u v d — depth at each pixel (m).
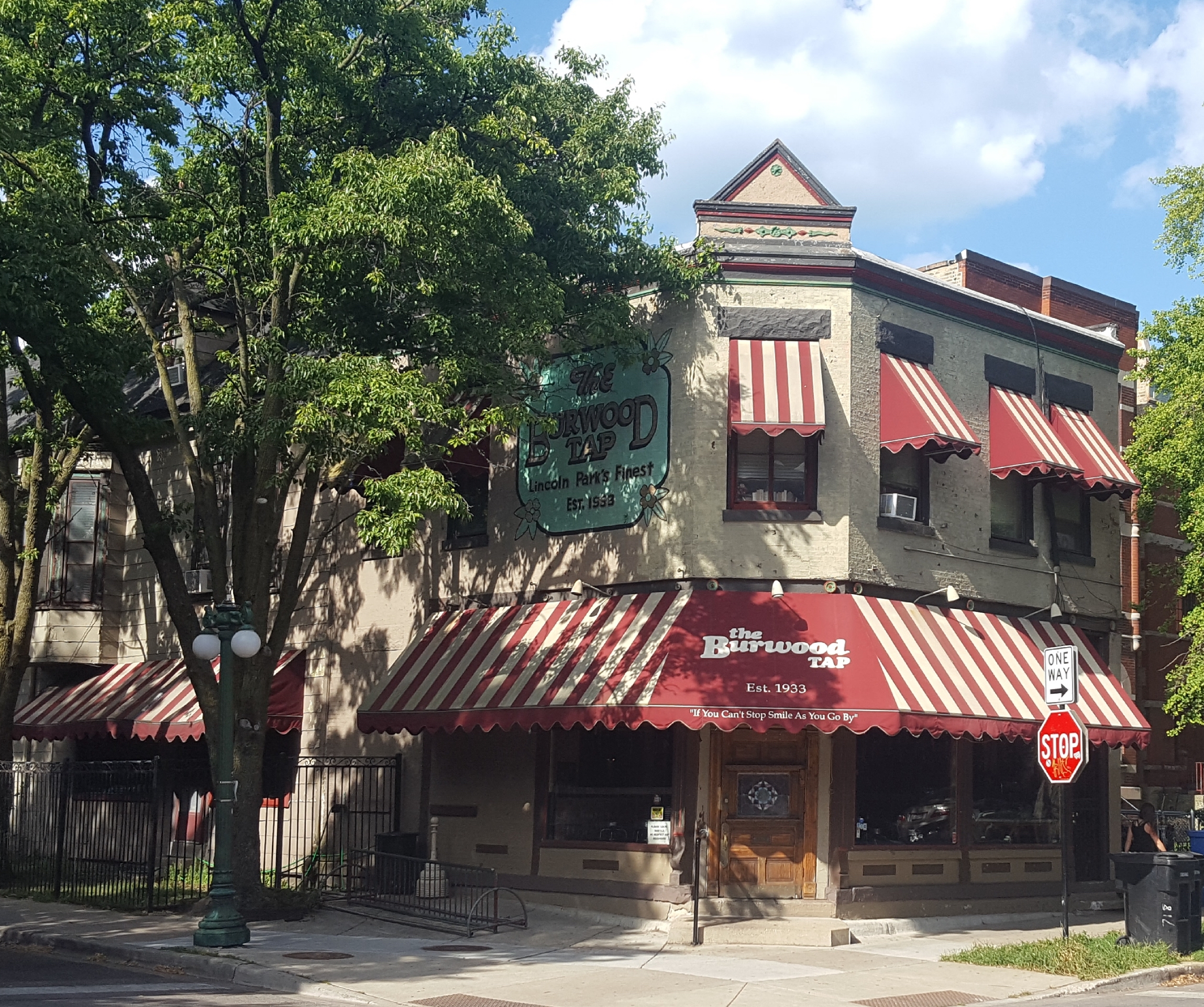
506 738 21.78
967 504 21.97
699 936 17.78
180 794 27.56
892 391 20.78
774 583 19.72
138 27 19.69
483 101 19.98
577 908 20.08
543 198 19.98
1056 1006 13.54
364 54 19.58
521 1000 13.28
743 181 21.64
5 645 24.27
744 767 19.55
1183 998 14.18
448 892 21.44
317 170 18.97
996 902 21.06
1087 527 24.27
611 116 20.77
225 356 20.25
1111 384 25.53
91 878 23.22
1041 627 22.56
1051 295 29.08
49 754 31.34
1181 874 17.08
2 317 17.98
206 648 16.61
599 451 21.58
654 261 20.27
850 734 19.64
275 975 14.45
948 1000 13.80
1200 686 23.56
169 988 14.02
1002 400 22.84
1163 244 25.12
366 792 24.19
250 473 20.08
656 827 19.59
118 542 30.86
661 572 20.23
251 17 18.78
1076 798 23.08
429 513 24.25
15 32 19.64
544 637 20.88
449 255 17.64
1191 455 24.09
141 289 21.17
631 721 18.22
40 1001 12.58
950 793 20.94
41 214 17.66
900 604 20.25
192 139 19.69
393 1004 13.06
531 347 19.14
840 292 20.84
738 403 19.77
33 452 25.78
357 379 16.98
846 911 19.09
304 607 26.59
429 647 22.45
